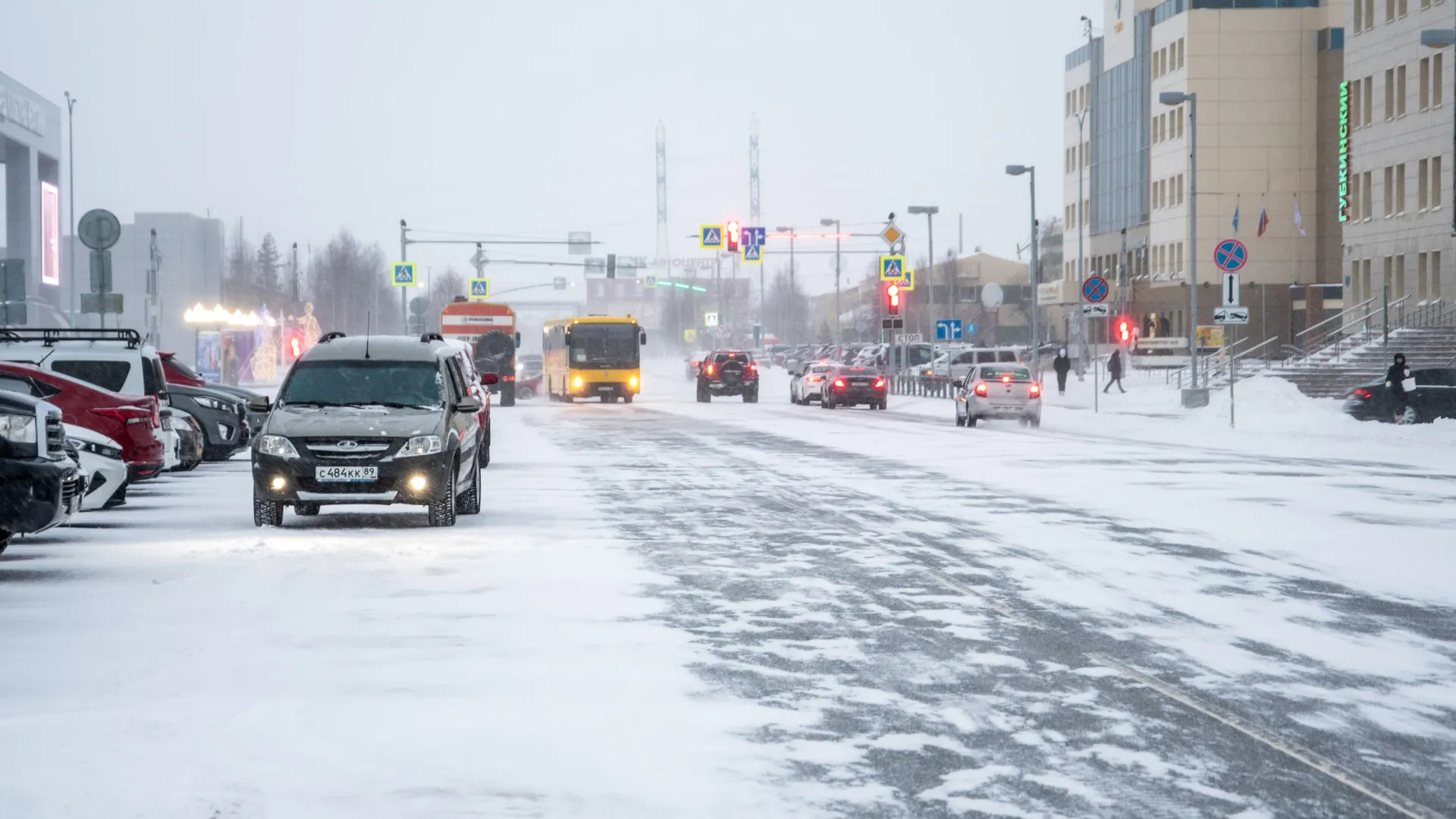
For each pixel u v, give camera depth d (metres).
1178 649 9.86
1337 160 90.62
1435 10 62.38
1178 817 6.19
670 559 14.37
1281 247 91.88
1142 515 18.28
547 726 7.73
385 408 17.52
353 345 18.59
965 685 8.76
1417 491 21.39
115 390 20.70
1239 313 38.44
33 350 20.72
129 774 6.80
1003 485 22.78
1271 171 91.88
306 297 155.00
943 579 13.01
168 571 13.56
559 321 67.31
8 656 9.62
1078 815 6.21
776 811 6.25
